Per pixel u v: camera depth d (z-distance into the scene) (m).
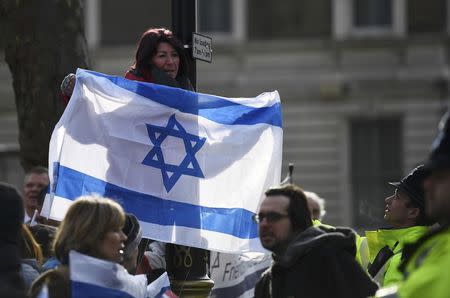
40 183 17.09
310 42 65.06
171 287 14.75
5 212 10.48
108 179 13.77
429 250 9.22
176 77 15.26
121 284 11.43
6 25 17.95
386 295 9.77
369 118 64.75
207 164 14.78
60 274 11.23
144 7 65.88
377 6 65.00
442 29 64.50
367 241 15.30
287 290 12.33
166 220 14.28
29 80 17.81
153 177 14.19
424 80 64.25
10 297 10.29
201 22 65.88
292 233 12.55
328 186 64.44
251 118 15.38
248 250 15.18
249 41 65.38
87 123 13.64
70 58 17.86
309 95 64.94
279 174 15.75
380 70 64.62
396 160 64.44
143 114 14.12
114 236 11.45
